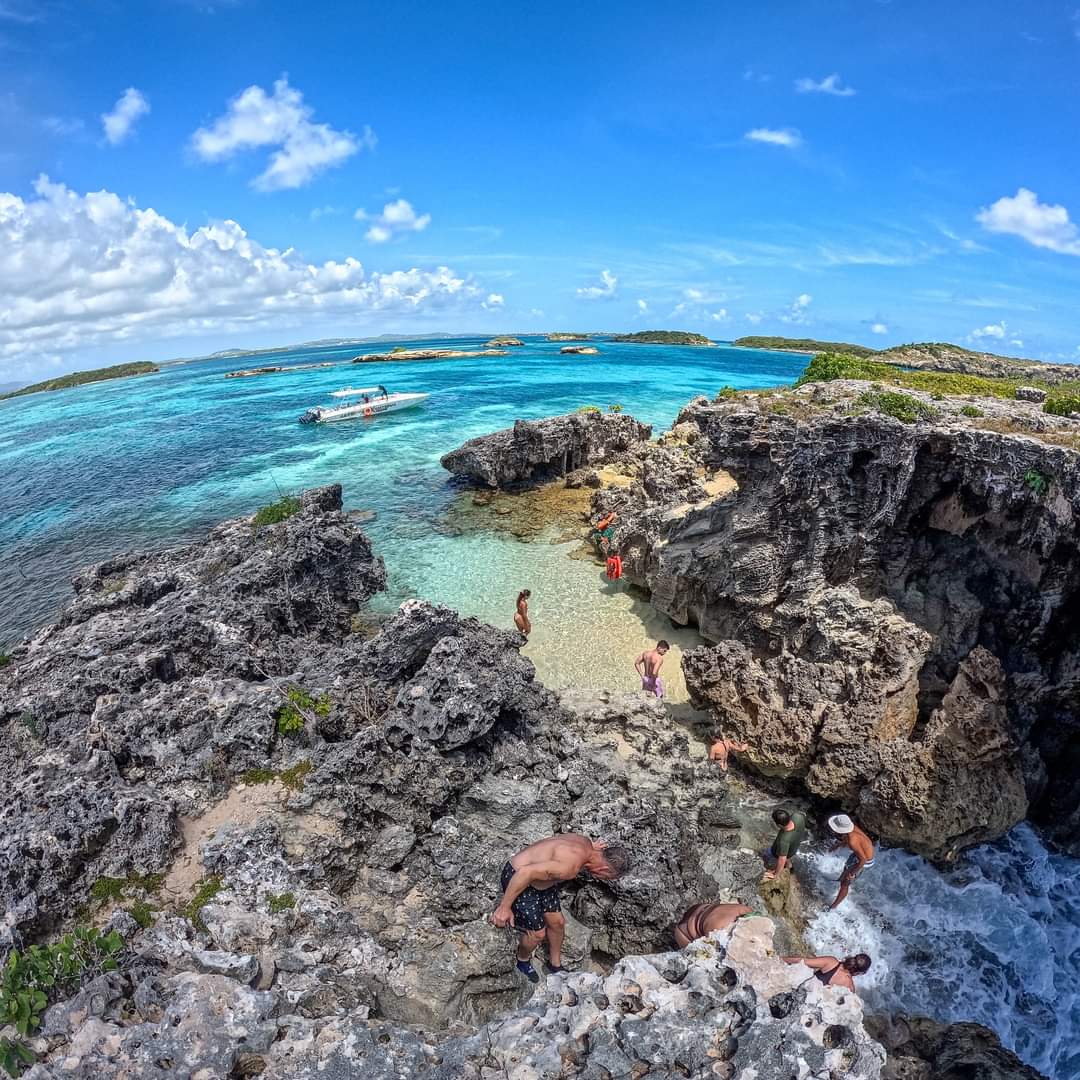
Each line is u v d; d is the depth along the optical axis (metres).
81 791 12.19
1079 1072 12.52
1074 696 16.83
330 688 16.45
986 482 17.25
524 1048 7.54
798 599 20.95
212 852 11.62
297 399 96.69
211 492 49.06
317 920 11.03
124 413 95.50
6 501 50.19
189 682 16.30
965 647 18.20
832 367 40.53
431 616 17.50
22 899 10.58
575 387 92.62
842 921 14.78
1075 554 15.96
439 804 14.27
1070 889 15.70
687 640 24.86
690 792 16.19
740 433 23.97
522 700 16.66
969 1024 12.76
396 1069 7.52
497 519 39.12
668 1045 7.30
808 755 17.25
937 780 15.84
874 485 19.50
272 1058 7.75
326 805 13.29
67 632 21.17
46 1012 8.41
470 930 11.62
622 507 34.62
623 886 12.70
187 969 9.35
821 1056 7.00
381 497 44.28
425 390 93.06
